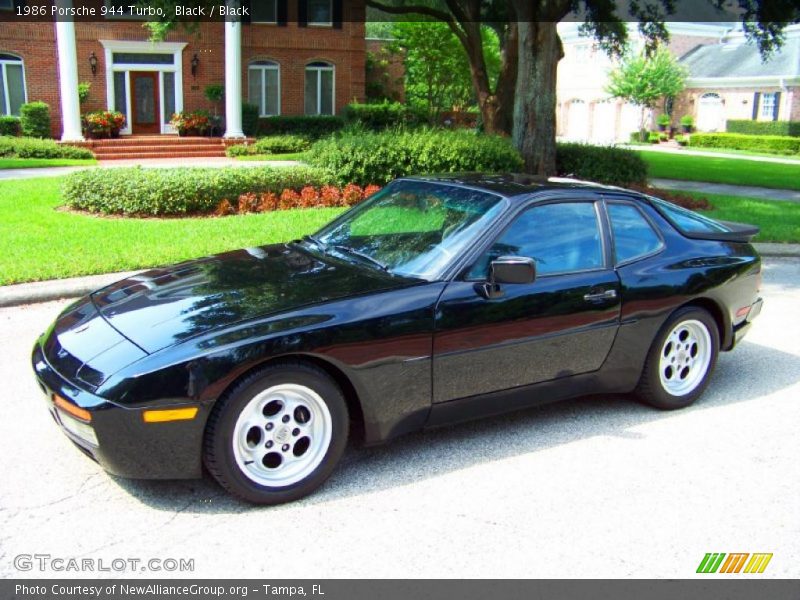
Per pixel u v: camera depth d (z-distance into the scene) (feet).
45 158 71.15
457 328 13.35
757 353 21.15
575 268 14.93
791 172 78.48
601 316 14.99
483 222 14.38
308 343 11.98
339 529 11.57
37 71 82.07
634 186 53.21
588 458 14.19
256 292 13.28
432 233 14.78
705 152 117.39
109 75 84.43
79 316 13.66
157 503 12.17
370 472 13.44
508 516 12.07
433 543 11.27
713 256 16.92
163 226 33.99
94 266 26.43
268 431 12.00
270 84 92.79
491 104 67.21
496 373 14.03
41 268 25.89
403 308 12.90
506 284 13.94
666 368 16.46
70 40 74.23
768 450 14.73
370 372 12.63
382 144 43.39
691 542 11.49
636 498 12.74
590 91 158.71
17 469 13.20
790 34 138.62
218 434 11.45
